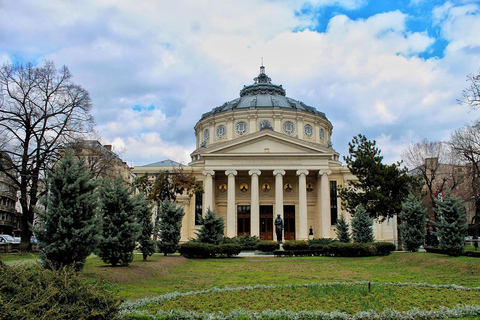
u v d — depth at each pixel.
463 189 55.62
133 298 14.45
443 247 27.98
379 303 12.85
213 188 60.22
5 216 79.00
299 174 56.50
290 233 61.59
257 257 36.06
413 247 34.56
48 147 38.19
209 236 38.31
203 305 12.95
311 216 61.62
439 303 13.05
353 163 41.19
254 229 55.16
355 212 44.00
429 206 63.50
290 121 66.88
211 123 69.12
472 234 65.88
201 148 68.88
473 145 42.47
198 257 35.25
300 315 11.05
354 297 13.97
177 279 20.98
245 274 22.98
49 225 17.16
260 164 56.97
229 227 55.50
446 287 16.28
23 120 36.81
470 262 23.52
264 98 70.38
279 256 36.78
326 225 55.41
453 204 28.05
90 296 8.07
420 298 13.86
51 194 17.59
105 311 8.06
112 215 22.02
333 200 60.59
